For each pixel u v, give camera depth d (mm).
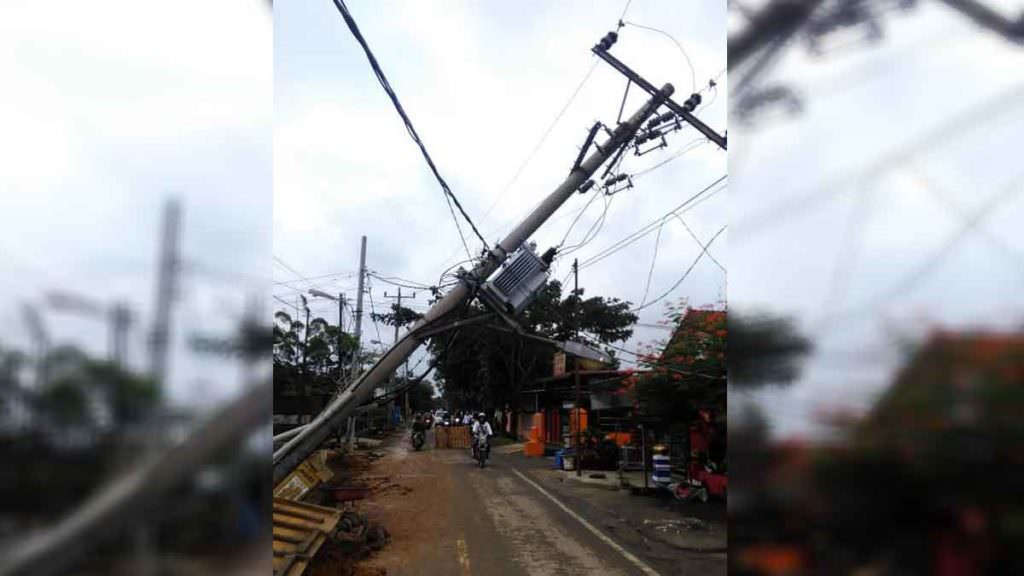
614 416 17656
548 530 8266
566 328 19281
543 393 23500
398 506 10133
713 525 8305
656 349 9266
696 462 10383
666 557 6793
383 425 34812
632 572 6270
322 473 8445
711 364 8164
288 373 10914
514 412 29234
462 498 10914
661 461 11008
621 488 11680
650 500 10359
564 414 21578
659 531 8039
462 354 25031
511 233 9227
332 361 14773
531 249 9266
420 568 6461
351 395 7703
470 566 6527
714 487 9711
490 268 8992
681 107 9094
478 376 27469
